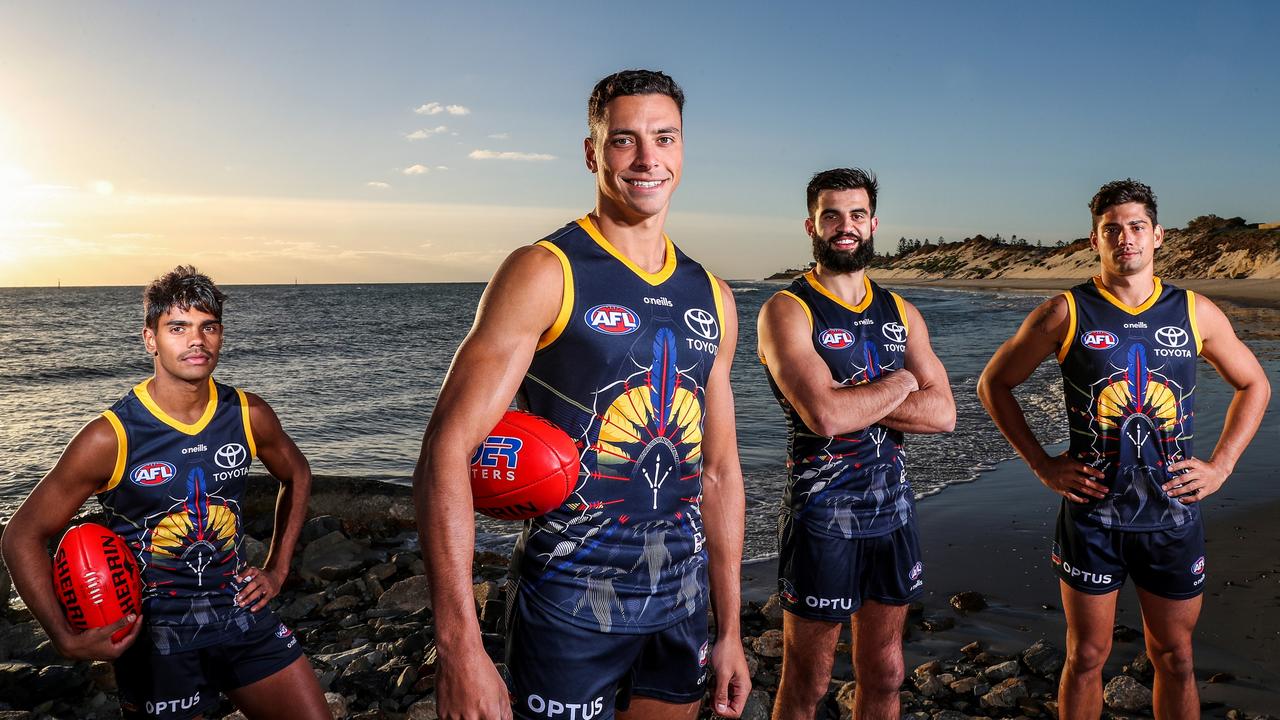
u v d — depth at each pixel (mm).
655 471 1868
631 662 1888
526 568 1858
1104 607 3062
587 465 1821
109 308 73125
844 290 3111
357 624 5293
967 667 4070
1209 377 13656
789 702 3078
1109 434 3076
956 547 5922
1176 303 3135
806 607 2973
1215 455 3125
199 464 2566
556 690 1804
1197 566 3037
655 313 1888
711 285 2035
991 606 4883
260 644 2652
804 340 2996
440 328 42906
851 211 3008
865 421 2832
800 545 2984
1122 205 3062
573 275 1818
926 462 8812
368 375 21828
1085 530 3068
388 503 7473
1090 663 3076
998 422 3383
